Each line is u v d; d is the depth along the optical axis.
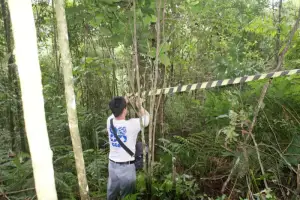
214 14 4.06
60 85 4.25
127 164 2.72
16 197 2.67
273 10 4.09
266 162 2.84
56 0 1.59
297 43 3.47
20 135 3.62
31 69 1.30
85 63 3.56
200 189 2.94
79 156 1.82
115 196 2.94
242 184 2.85
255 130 3.10
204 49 4.26
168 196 2.75
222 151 3.10
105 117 4.11
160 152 3.22
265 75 2.59
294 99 3.06
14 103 3.60
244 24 4.56
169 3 2.51
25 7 1.26
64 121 3.86
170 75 3.78
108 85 4.14
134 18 2.22
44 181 1.39
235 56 3.96
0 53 3.62
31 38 1.29
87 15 2.42
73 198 2.74
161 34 2.73
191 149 3.20
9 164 3.00
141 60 2.74
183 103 4.06
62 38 1.63
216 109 3.30
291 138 2.99
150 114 2.55
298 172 2.46
